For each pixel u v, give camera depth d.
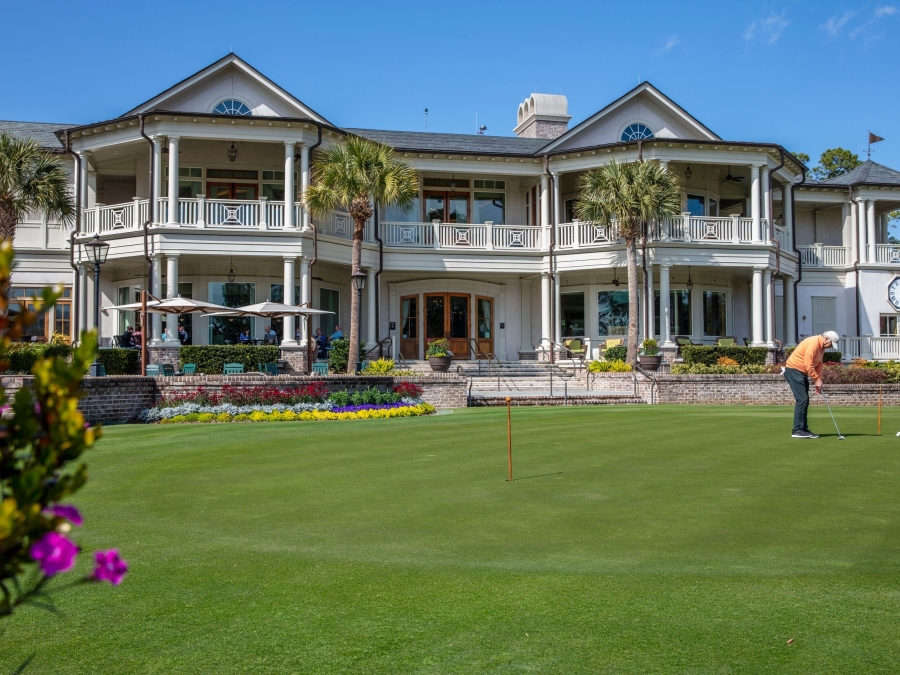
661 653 3.85
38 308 2.17
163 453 10.85
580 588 4.84
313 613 4.50
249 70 25.16
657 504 7.17
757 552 5.58
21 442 2.05
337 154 22.62
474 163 28.77
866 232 33.16
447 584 4.97
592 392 24.00
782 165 29.03
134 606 4.65
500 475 8.80
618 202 24.89
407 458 10.20
